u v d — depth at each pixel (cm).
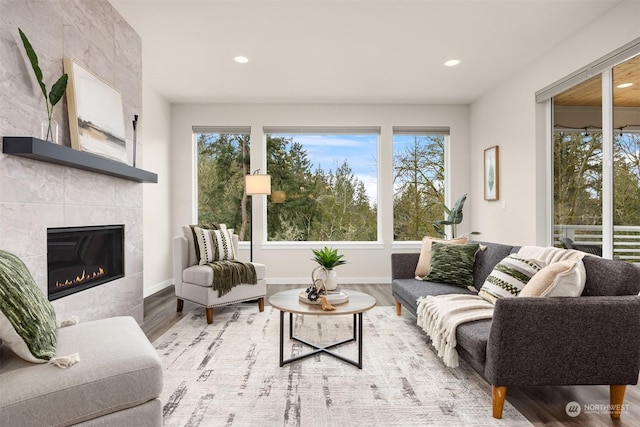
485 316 208
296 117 520
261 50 350
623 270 180
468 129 529
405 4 273
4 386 117
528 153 384
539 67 366
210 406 183
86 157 221
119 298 287
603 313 171
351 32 315
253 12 284
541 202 369
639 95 262
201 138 530
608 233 287
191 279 345
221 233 392
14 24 184
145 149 437
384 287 491
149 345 153
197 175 530
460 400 191
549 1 269
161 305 392
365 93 477
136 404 135
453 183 527
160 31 316
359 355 229
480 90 466
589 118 309
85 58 245
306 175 535
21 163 186
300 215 534
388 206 525
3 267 130
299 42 334
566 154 340
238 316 350
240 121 518
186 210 515
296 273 519
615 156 283
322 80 430
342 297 246
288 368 229
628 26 262
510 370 170
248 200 529
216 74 409
